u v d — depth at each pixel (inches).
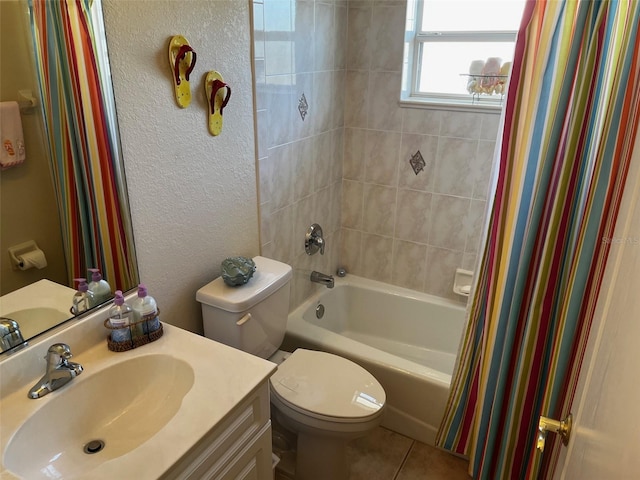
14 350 50.1
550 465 59.4
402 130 104.3
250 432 54.1
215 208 75.8
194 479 46.6
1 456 42.3
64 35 50.2
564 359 58.0
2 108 46.9
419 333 115.9
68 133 52.6
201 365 54.4
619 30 53.7
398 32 97.4
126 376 55.3
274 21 79.2
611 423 26.6
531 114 61.2
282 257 97.3
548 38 57.7
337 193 114.6
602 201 51.1
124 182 59.6
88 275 57.3
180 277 72.0
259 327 74.9
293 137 91.9
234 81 73.7
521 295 68.4
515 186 65.0
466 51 100.6
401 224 112.3
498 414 75.5
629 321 26.3
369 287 118.3
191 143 68.4
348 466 83.0
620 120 47.7
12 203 49.6
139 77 58.7
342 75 104.3
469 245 106.2
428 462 87.1
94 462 48.6
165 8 60.0
